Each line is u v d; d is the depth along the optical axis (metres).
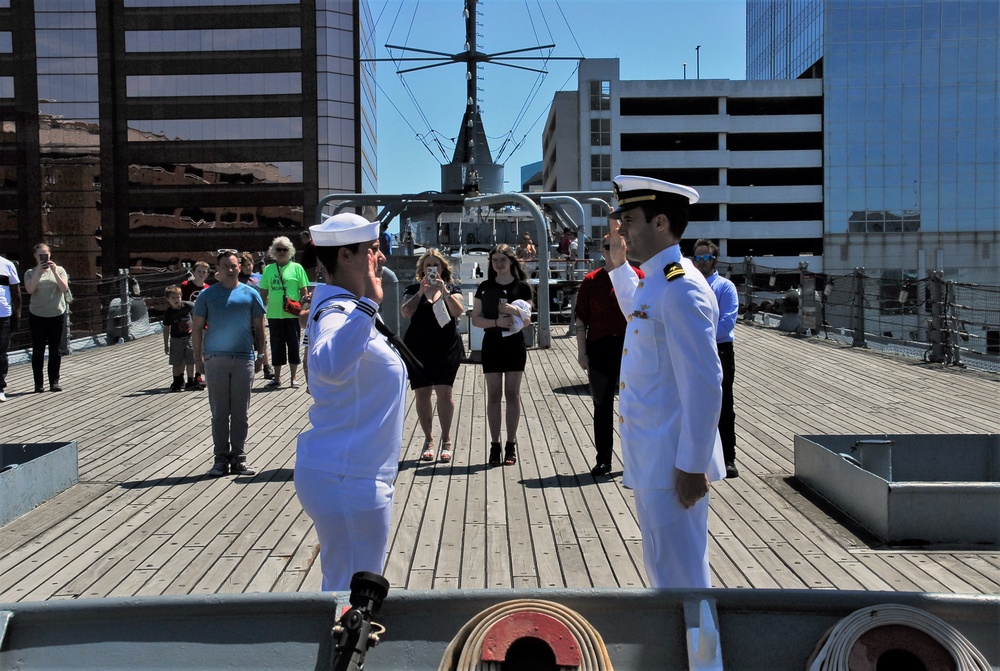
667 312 2.97
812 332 17.50
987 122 81.81
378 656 2.15
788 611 2.17
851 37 81.88
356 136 79.19
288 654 2.14
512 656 2.14
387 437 2.99
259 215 78.38
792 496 6.44
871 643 2.03
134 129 77.94
